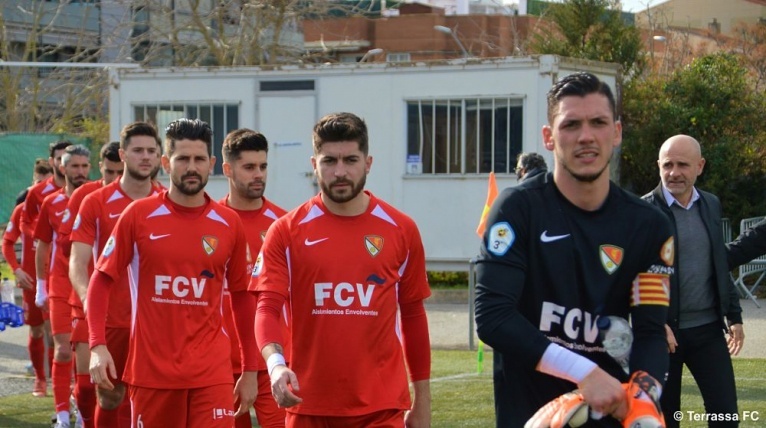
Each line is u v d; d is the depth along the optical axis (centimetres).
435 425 922
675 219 702
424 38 4478
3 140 2548
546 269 409
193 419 654
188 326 656
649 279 411
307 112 2109
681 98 2356
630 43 2652
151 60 3031
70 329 945
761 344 1395
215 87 2153
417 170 2053
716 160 2242
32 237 1184
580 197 408
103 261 663
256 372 676
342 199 528
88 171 1059
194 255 658
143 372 653
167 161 666
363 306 534
